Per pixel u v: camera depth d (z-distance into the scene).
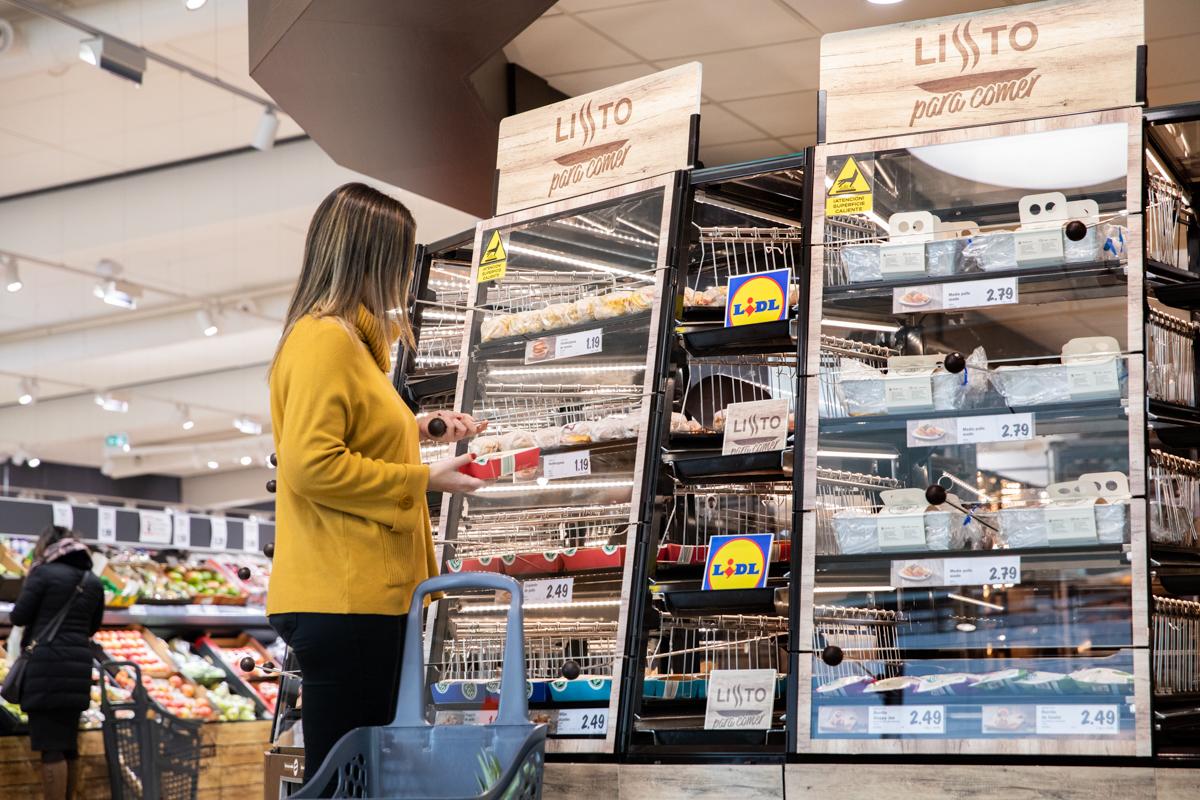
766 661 3.73
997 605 2.88
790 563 2.96
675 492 3.54
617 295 3.38
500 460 2.68
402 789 2.32
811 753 2.75
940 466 3.19
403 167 6.23
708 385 3.82
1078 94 3.01
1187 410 2.87
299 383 2.40
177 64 7.14
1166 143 3.13
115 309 12.73
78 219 9.67
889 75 3.20
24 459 18.08
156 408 16.33
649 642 3.50
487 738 2.28
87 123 8.37
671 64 5.89
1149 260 2.93
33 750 6.34
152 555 9.88
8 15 6.78
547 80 6.04
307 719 2.40
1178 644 3.09
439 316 4.12
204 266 11.20
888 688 2.77
